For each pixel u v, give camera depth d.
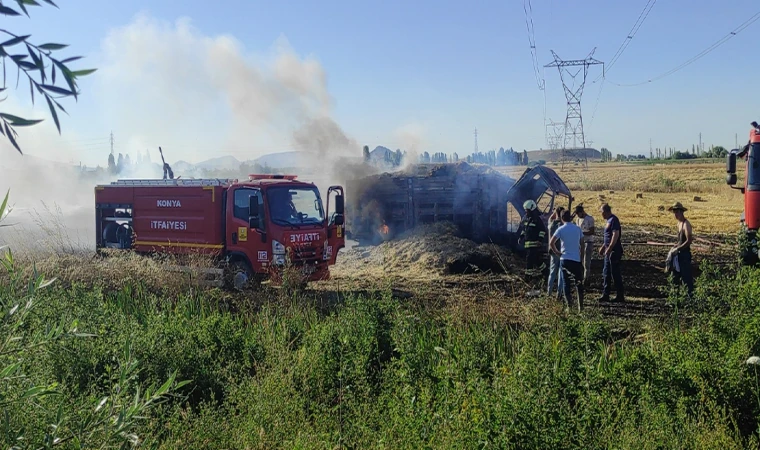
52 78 1.69
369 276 16.39
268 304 10.77
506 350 8.27
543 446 4.71
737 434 5.50
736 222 27.06
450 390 5.94
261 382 6.60
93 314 8.21
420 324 8.97
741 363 6.18
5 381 2.62
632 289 14.28
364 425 5.52
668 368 6.23
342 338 7.74
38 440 2.88
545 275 15.38
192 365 7.30
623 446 4.87
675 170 83.75
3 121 1.65
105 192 16.11
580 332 7.70
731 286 7.46
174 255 14.07
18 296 3.20
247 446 5.12
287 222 13.79
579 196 45.22
